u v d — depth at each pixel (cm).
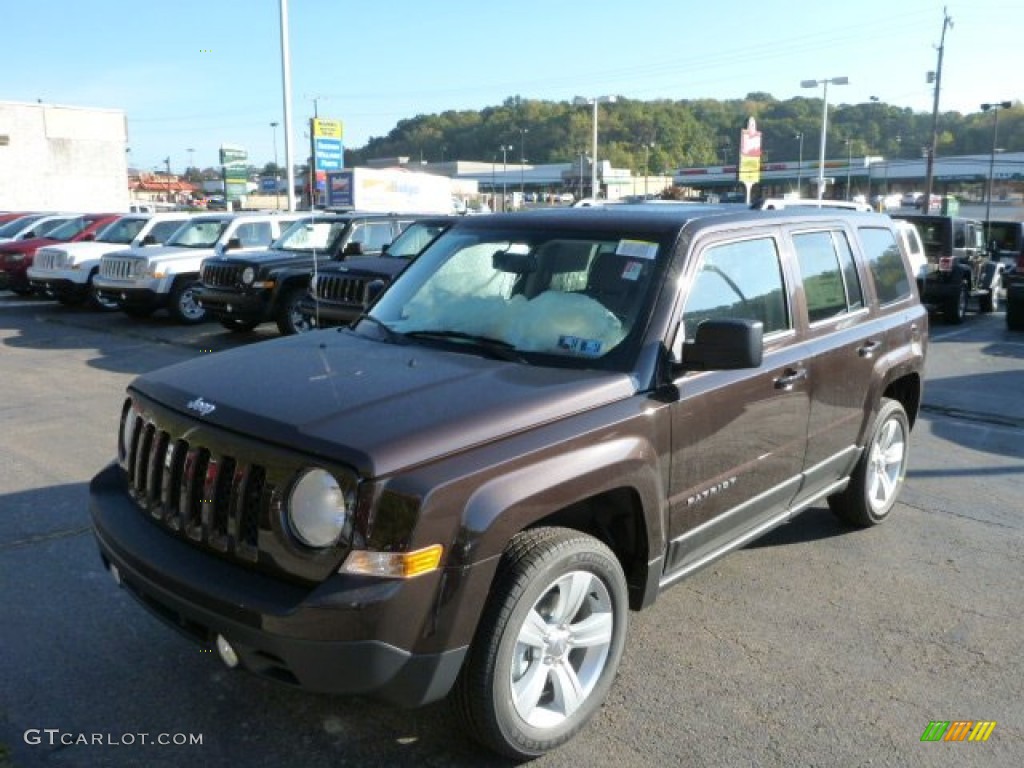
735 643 401
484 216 454
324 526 268
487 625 285
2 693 346
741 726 337
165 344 1267
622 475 320
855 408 486
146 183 8406
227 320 1360
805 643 402
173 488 312
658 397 342
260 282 1246
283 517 274
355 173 3294
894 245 558
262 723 331
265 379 328
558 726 314
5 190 4306
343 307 1088
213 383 329
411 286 429
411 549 264
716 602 443
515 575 288
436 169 13275
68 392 910
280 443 280
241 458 287
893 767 314
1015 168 8725
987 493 627
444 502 270
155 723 329
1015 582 473
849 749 324
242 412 297
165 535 311
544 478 294
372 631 259
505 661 288
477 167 13088
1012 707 354
